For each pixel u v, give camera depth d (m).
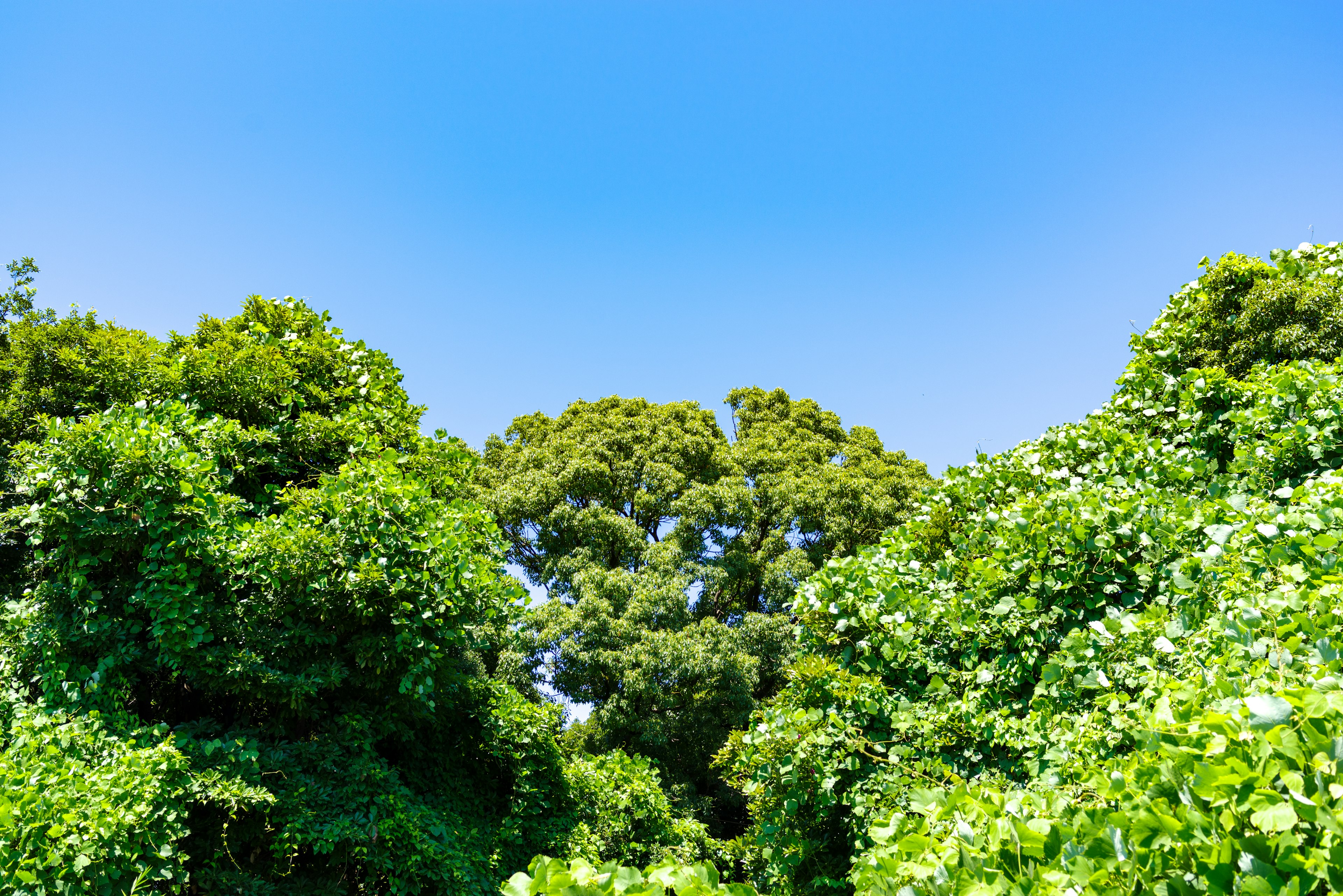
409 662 6.46
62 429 5.98
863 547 7.39
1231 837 1.79
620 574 14.81
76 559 5.90
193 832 5.70
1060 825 2.27
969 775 4.88
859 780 5.24
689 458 18.39
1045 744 4.38
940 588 6.04
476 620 7.13
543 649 14.02
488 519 8.12
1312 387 5.30
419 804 6.81
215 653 5.86
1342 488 4.08
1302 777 1.81
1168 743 2.24
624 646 13.62
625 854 8.88
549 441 19.25
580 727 14.66
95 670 5.91
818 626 6.54
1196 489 5.62
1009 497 6.83
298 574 6.17
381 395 8.90
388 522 6.57
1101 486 5.95
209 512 6.21
